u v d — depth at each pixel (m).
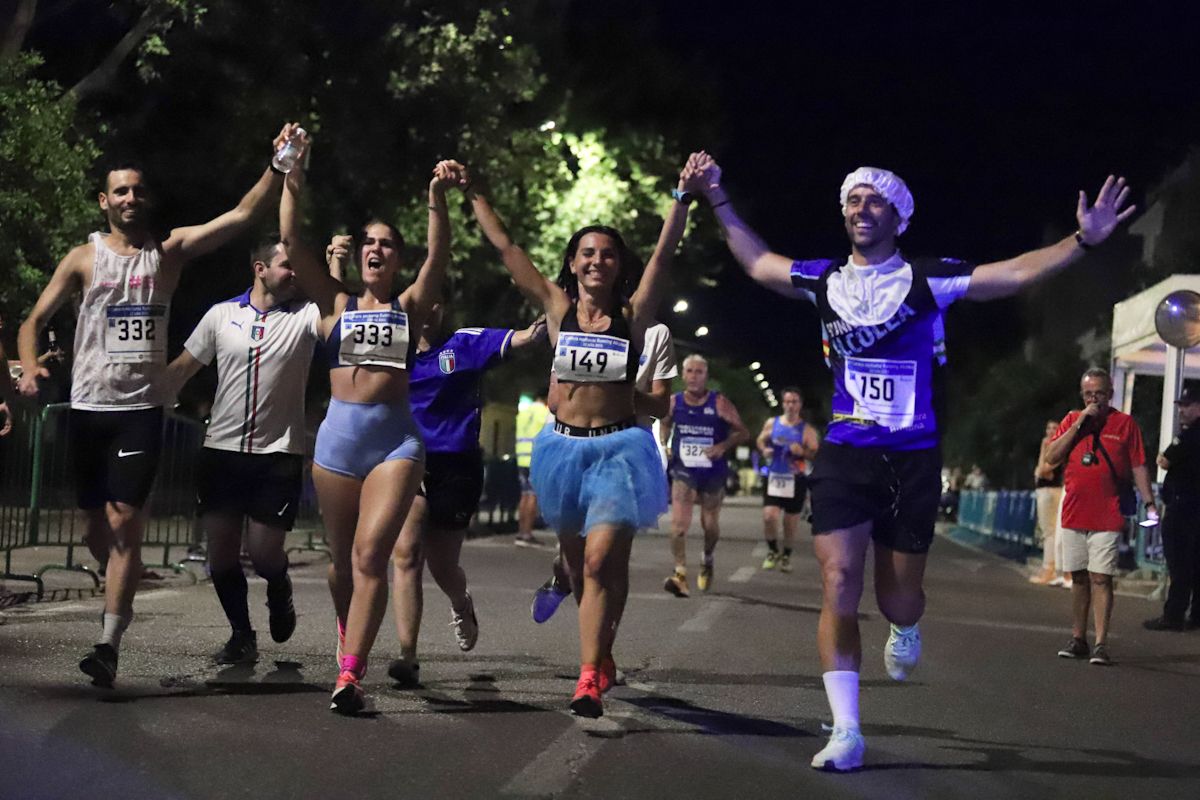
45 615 8.92
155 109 20.14
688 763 5.57
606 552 6.14
